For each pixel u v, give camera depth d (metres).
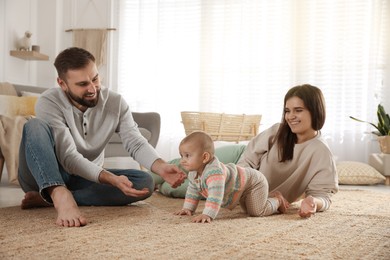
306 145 2.01
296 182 2.05
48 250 1.17
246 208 1.82
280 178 2.10
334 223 1.65
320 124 1.98
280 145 2.04
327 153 1.99
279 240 1.33
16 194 2.69
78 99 1.82
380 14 4.92
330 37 5.14
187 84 5.79
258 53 5.47
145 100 5.95
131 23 6.01
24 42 5.46
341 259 1.12
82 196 2.00
